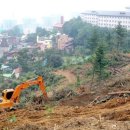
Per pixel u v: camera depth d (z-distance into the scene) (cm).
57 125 1391
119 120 1452
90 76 5053
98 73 4281
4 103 1986
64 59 9394
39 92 3816
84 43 12369
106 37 7644
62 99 2456
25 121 1633
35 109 2067
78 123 1365
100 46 4266
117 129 1266
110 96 2194
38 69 7519
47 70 6869
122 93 2177
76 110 1847
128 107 1677
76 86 4200
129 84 2611
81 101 2288
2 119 1784
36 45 13825
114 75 4466
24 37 16738
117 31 6838
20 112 1944
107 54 6009
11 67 9369
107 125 1321
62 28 16225
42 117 1745
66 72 6184
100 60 4206
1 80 6638
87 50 9812
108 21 17950
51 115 1755
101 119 1422
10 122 1653
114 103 1883
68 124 1367
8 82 6347
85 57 8381
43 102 2414
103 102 2114
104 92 2439
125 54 6406
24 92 3838
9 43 15275
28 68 8469
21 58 8912
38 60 8994
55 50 10494
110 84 2752
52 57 8631
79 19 16500
